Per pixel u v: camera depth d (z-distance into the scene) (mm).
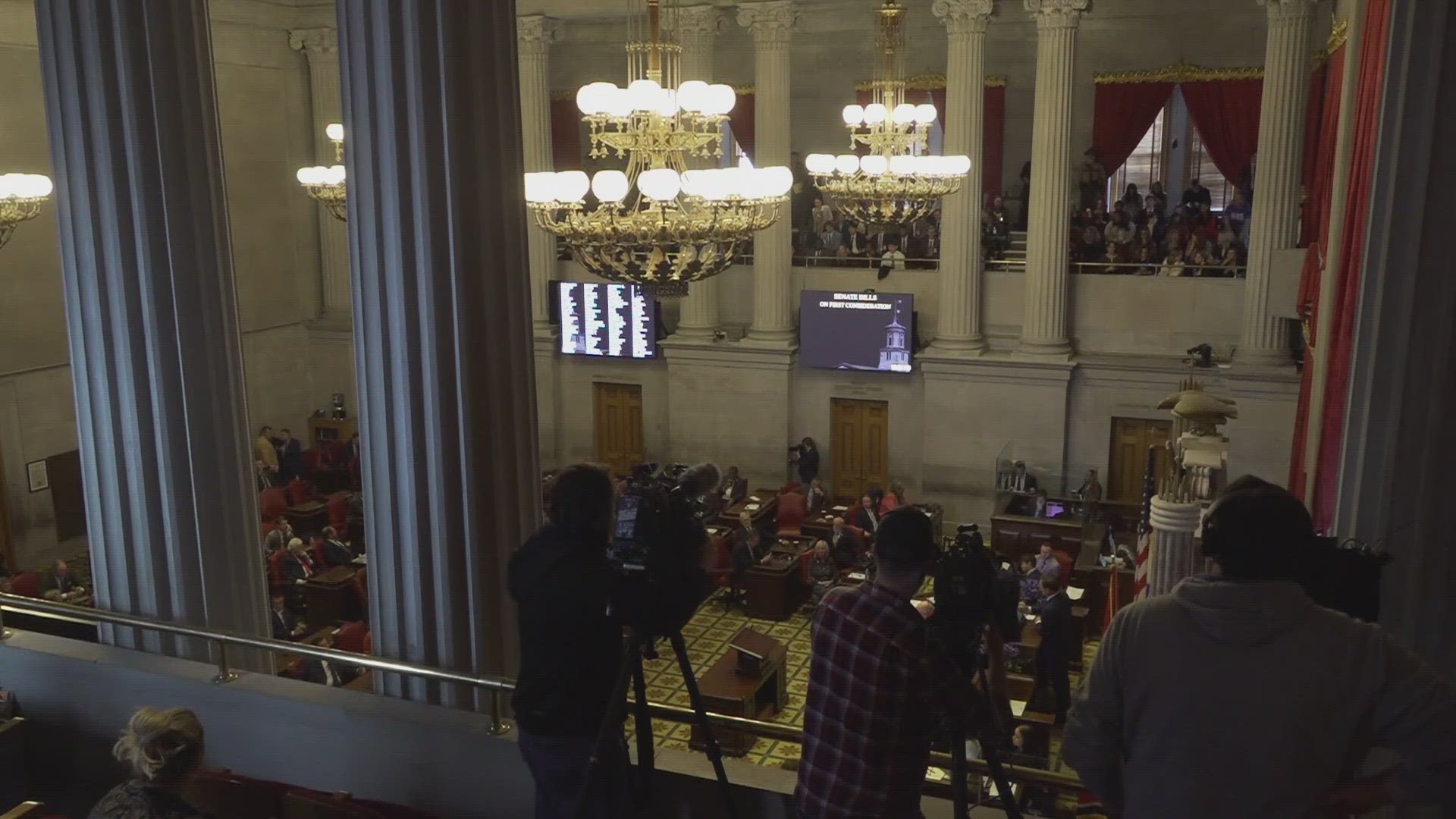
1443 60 3566
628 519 3350
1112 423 16688
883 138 12242
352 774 4809
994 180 18578
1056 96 15844
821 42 19031
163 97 5227
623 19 18812
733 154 19688
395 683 5145
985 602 2904
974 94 16375
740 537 13945
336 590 12789
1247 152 16859
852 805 2924
